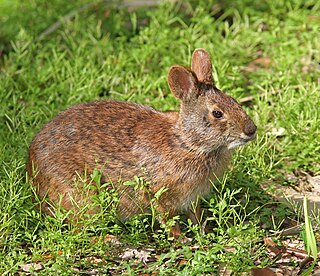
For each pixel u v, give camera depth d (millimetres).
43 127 11828
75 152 11414
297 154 13203
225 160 11359
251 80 15617
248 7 18359
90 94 14766
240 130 10750
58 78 15484
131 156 11203
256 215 11727
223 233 10672
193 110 10922
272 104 14234
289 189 12492
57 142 11508
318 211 11570
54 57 16422
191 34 16953
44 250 10688
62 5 19266
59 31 17438
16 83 15562
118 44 16922
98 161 11336
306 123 13492
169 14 18250
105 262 10617
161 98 14547
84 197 11242
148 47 16281
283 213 11602
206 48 16219
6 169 12359
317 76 15281
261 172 12539
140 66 15984
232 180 12180
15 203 11109
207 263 10055
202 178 11156
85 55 16312
